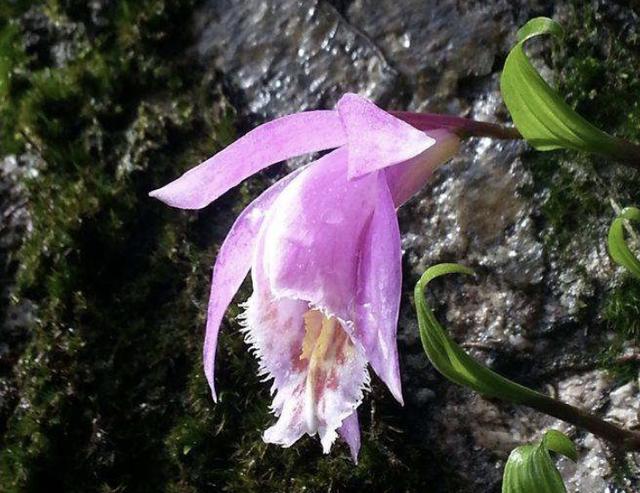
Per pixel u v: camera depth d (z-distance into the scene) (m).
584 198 0.30
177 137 0.33
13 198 0.32
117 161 0.32
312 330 0.22
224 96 0.33
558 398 0.29
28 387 0.31
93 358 0.31
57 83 0.33
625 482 0.28
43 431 0.31
